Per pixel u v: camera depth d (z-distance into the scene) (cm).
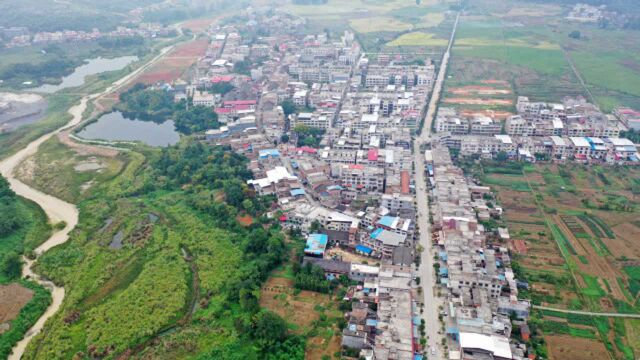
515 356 19600
